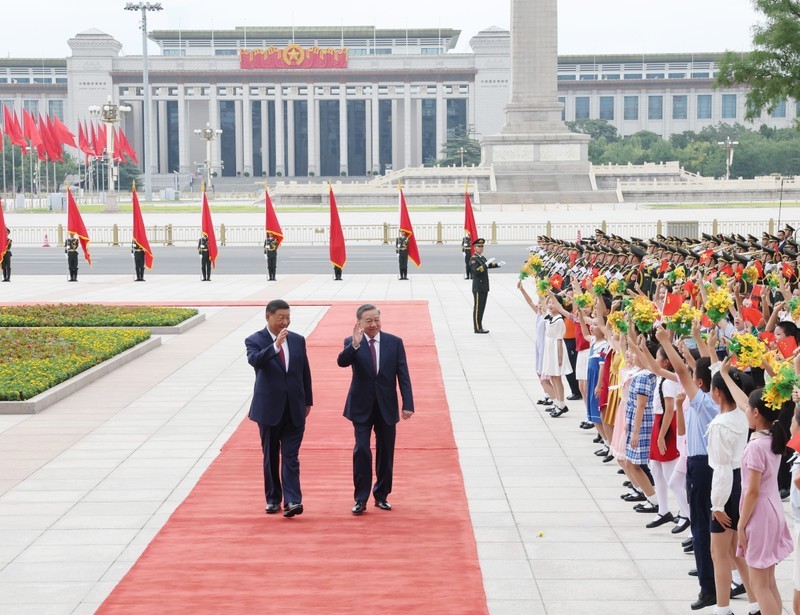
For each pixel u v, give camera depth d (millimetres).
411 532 12125
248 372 23609
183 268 56062
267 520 12602
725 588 9664
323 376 22891
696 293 20266
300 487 13422
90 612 9820
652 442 12422
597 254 26484
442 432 17594
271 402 12727
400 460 15727
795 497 8992
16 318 30375
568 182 106562
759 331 16609
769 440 9125
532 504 13508
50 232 80500
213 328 31406
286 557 11219
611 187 108875
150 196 132125
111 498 13648
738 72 48250
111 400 20375
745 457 9164
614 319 12945
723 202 101500
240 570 10805
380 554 11336
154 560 11141
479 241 30266
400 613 9617
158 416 18859
